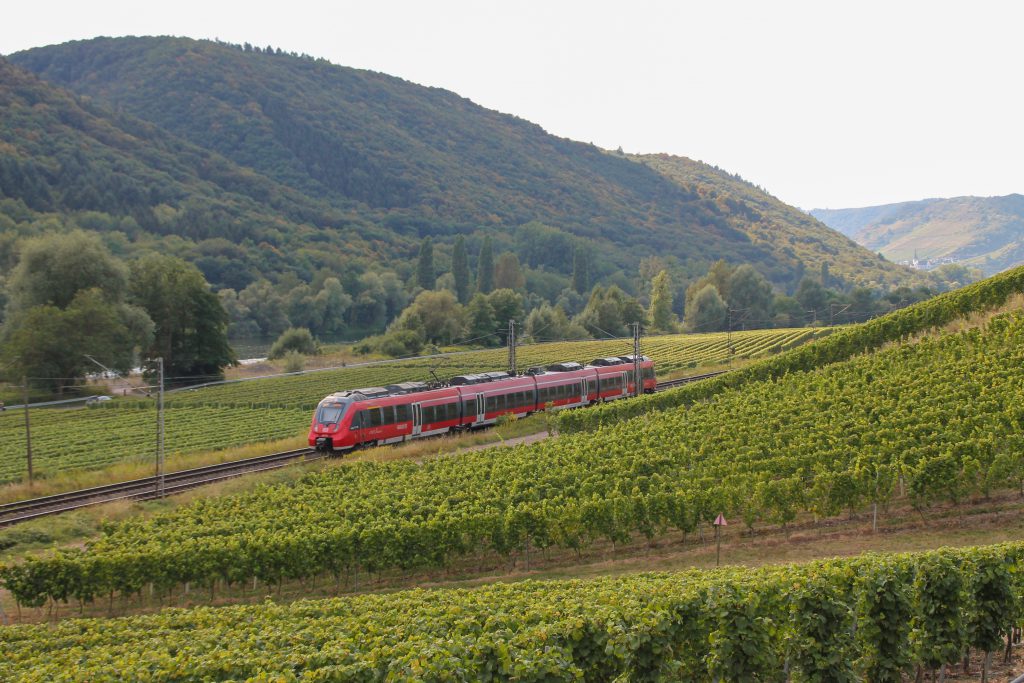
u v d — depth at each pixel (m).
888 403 48.38
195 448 63.38
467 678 16.08
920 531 34.31
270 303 172.00
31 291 102.69
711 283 184.62
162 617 24.83
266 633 20.61
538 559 36.34
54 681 17.89
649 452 43.62
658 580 23.39
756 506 35.72
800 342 129.00
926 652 19.00
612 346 136.12
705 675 18.20
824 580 18.31
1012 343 57.12
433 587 33.00
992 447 36.84
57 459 60.62
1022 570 21.23
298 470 48.84
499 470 41.91
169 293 114.50
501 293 154.50
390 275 194.75
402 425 56.47
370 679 16.33
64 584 31.20
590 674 17.52
